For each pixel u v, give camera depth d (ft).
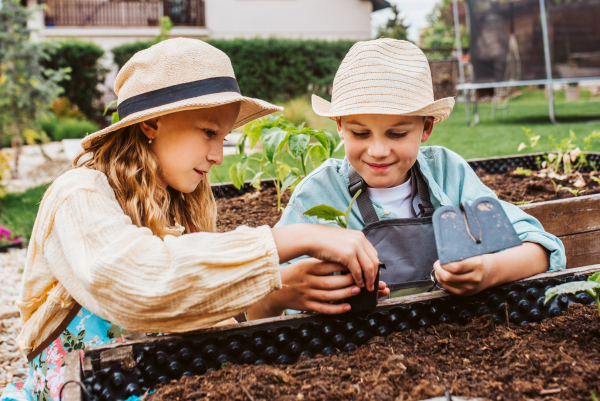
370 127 3.73
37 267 3.49
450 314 3.27
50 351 3.62
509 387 2.53
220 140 3.63
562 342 2.95
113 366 2.59
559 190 8.33
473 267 3.08
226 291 2.67
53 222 3.15
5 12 24.16
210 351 2.78
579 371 2.61
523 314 3.28
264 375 2.62
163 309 2.63
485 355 2.86
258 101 3.80
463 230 3.05
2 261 12.36
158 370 2.72
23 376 6.64
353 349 2.93
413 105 3.72
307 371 2.67
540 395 2.46
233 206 8.08
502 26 26.50
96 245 2.85
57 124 38.91
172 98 3.32
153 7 51.39
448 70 42.50
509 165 10.36
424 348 2.92
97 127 40.11
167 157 3.53
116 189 3.53
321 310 3.01
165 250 2.77
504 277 3.37
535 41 25.66
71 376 2.48
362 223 4.38
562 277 3.45
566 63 25.18
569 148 9.88
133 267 2.66
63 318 3.57
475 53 27.63
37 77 25.20
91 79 42.32
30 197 19.58
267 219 7.26
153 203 3.52
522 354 2.78
